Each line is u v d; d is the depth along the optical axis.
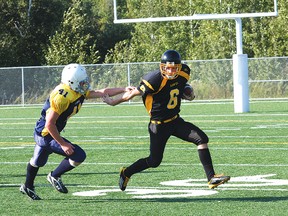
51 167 24.98
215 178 17.50
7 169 24.61
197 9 69.00
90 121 47.00
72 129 40.94
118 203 17.56
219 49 77.25
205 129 38.72
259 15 50.31
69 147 17.59
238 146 29.98
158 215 15.91
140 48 87.81
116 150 29.75
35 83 70.12
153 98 17.73
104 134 37.38
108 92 17.94
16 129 42.50
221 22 77.56
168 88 17.55
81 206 17.28
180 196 18.39
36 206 17.42
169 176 21.97
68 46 84.12
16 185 21.00
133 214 16.09
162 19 52.34
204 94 67.50
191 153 27.89
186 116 49.03
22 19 92.12
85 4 104.94
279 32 76.88
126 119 47.97
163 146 18.11
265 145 30.08
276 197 17.84
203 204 17.14
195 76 67.81
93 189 19.91
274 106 57.22
